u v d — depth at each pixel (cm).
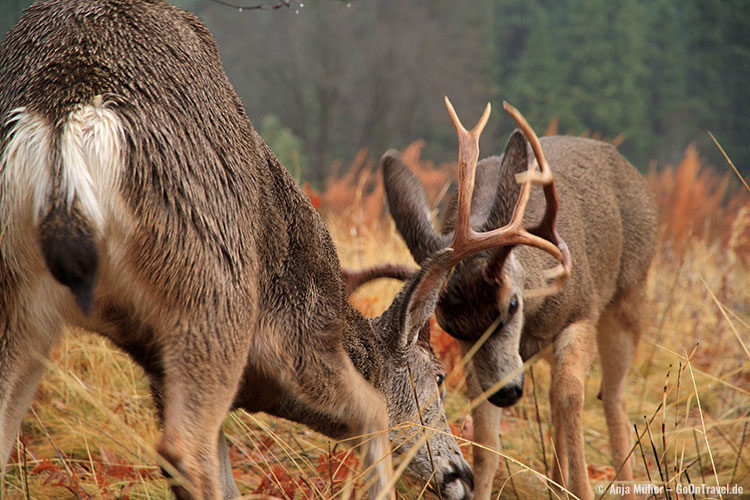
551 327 1658
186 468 971
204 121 1042
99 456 1563
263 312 1173
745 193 4228
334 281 1262
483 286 1468
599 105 14438
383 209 3219
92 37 1020
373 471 1278
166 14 1098
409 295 1314
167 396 1000
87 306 891
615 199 1927
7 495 1334
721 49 14250
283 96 10400
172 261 983
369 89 10769
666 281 2948
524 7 17038
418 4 11688
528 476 1708
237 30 9738
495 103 13162
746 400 1977
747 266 3362
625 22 14912
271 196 1173
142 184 958
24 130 939
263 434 1697
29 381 998
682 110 14650
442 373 1441
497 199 1548
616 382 1848
